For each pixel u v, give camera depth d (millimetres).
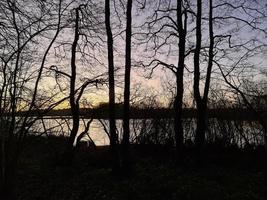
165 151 23312
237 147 22672
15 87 12039
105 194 15008
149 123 23969
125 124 17578
